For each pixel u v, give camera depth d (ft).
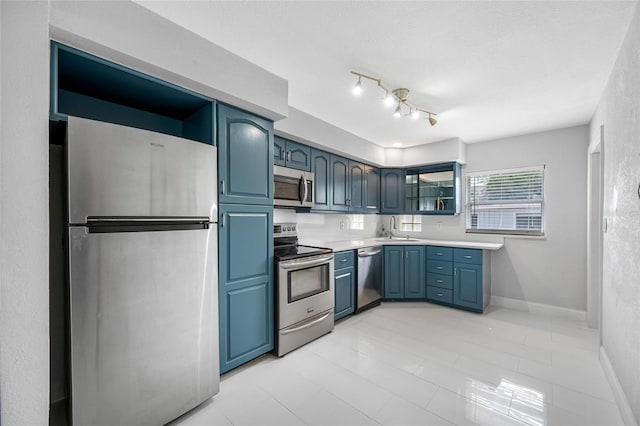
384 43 5.91
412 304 12.72
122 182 4.60
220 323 6.53
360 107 9.34
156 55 5.03
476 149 13.34
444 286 12.38
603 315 7.54
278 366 7.30
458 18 5.14
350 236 14.39
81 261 4.24
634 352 4.98
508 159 12.44
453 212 13.11
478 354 7.91
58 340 5.59
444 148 13.05
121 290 4.59
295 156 10.11
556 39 5.70
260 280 7.46
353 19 5.21
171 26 5.24
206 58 5.76
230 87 6.18
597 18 5.08
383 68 6.88
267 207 7.66
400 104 8.40
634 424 4.85
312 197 10.44
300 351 8.13
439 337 9.07
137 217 4.75
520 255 12.03
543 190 11.64
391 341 8.77
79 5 4.24
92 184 4.32
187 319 5.43
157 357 5.01
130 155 4.69
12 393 2.48
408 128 11.43
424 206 14.55
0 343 2.43
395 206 14.78
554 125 10.87
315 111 9.70
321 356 7.82
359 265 11.43
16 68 2.53
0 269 2.43
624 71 5.64
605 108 7.54
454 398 5.98
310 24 5.37
